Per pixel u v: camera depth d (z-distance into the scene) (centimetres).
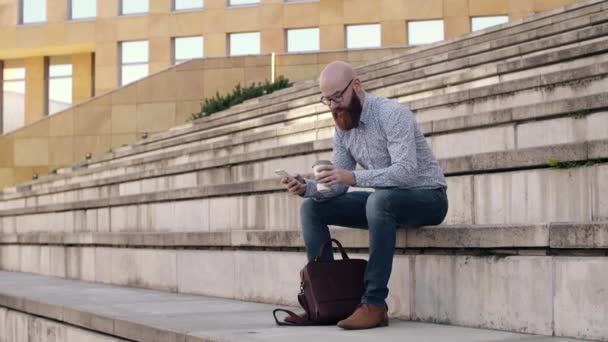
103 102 2934
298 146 1076
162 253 945
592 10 1395
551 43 1188
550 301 506
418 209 574
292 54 2755
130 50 3703
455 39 1706
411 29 3347
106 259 1080
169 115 2864
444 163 739
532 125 802
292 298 738
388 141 577
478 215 713
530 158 670
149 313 688
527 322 520
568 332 495
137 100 2897
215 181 1254
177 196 1120
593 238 484
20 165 3017
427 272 591
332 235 682
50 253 1258
